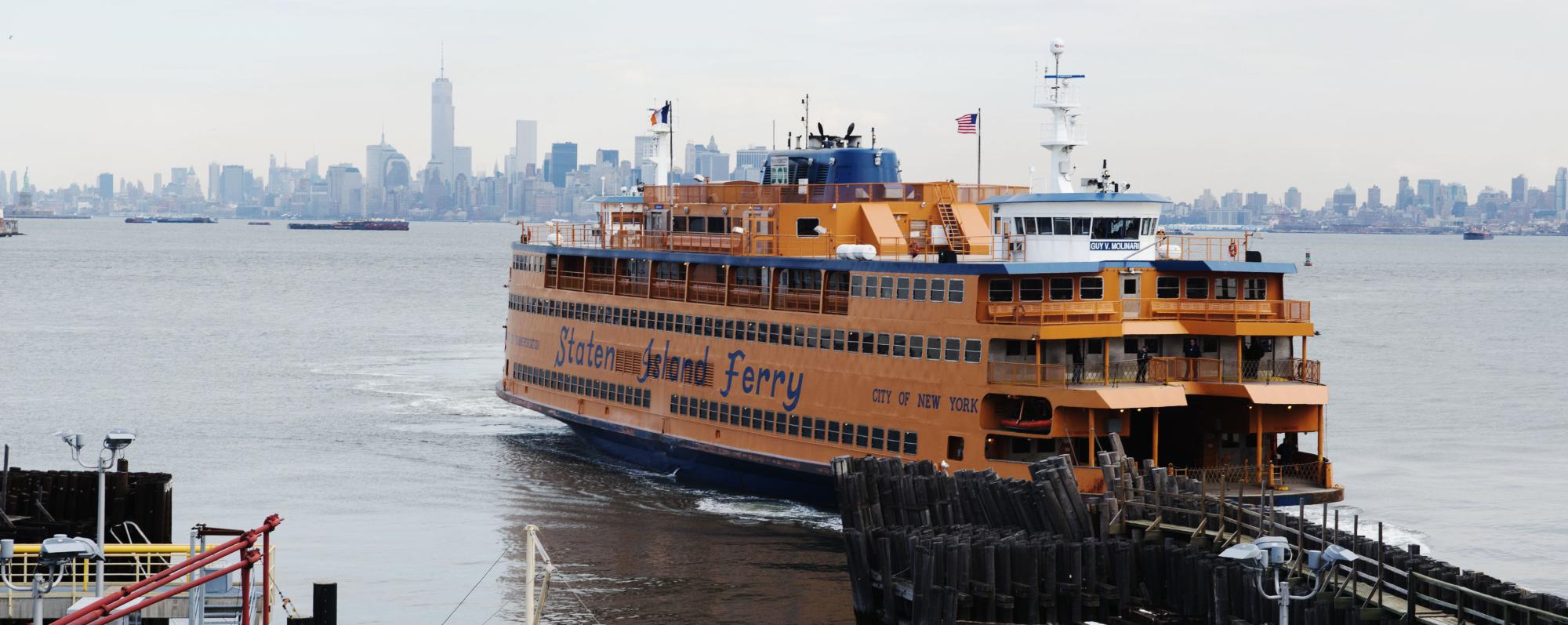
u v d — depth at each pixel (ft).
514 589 236.84
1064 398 245.65
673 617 222.69
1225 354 263.49
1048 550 203.10
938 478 228.22
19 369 497.46
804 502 294.46
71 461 334.85
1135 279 261.85
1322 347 598.34
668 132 373.81
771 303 292.81
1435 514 287.89
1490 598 165.37
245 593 136.46
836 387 276.82
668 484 315.58
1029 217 271.28
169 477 217.56
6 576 163.94
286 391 456.04
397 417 406.41
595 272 349.20
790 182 343.46
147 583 124.26
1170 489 219.61
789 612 225.76
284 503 296.30
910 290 263.29
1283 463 266.98
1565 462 342.03
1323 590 179.93
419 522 280.31
